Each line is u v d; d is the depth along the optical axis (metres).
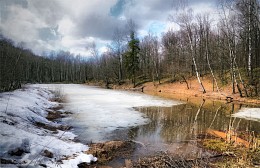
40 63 96.56
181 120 13.90
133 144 9.06
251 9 24.31
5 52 22.52
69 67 97.75
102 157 7.51
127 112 16.30
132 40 46.91
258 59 34.06
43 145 7.21
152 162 7.17
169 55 49.47
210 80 33.72
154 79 46.38
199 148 8.61
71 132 10.58
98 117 14.20
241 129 11.69
